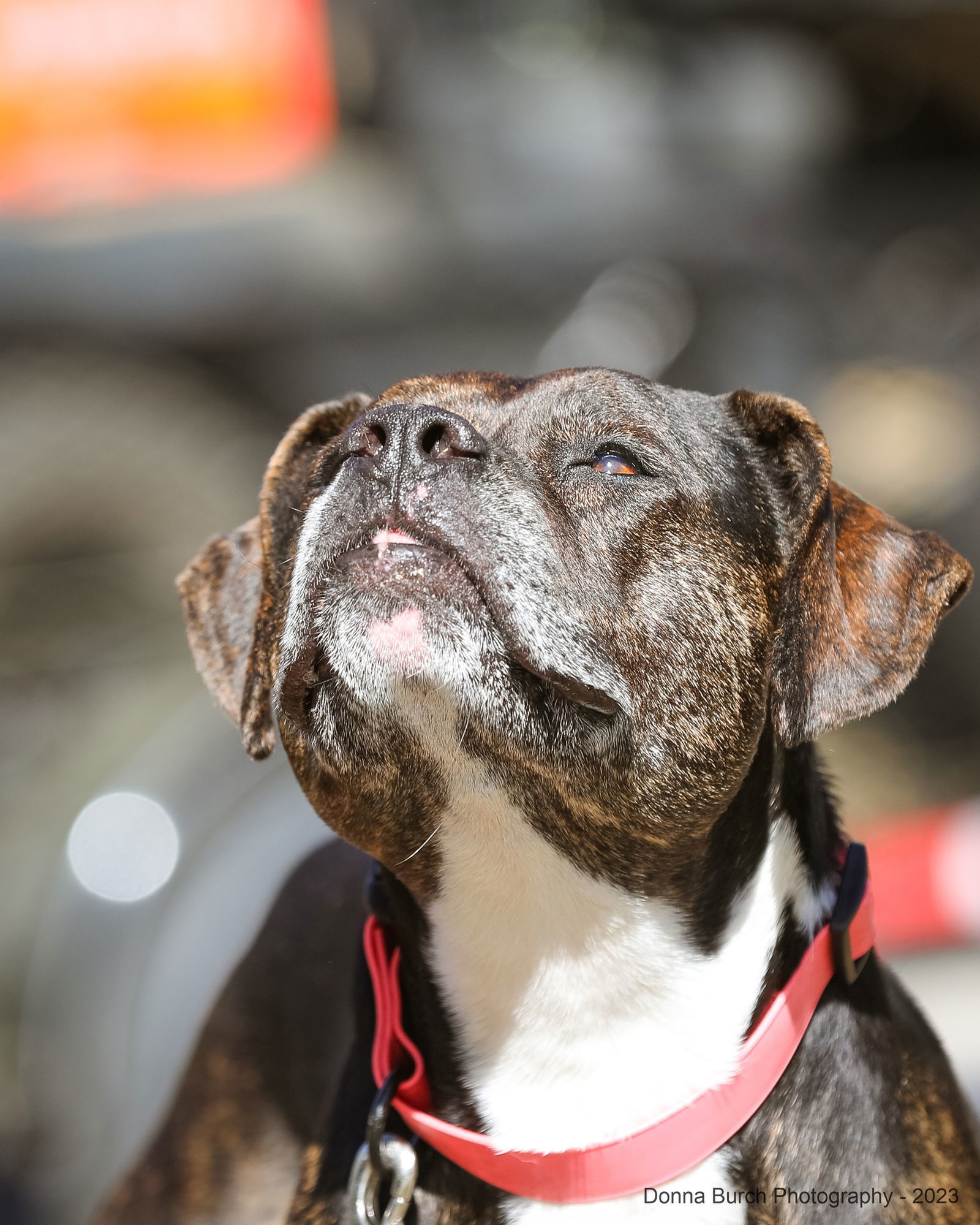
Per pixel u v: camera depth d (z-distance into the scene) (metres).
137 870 8.40
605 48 12.58
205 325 11.49
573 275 11.98
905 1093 4.93
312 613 4.48
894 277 13.38
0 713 10.09
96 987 8.14
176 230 11.38
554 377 5.08
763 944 4.95
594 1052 4.92
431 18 12.15
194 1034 7.99
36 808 8.89
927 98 16.19
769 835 5.01
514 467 4.66
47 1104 8.10
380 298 11.73
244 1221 6.25
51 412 10.95
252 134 11.67
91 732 9.42
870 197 14.23
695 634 4.83
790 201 12.86
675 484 4.90
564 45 12.45
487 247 11.85
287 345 11.79
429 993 5.09
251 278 11.41
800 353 12.59
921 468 12.00
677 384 12.30
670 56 12.88
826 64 14.56
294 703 4.59
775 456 5.30
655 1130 4.78
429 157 12.02
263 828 8.52
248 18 11.65
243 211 11.46
